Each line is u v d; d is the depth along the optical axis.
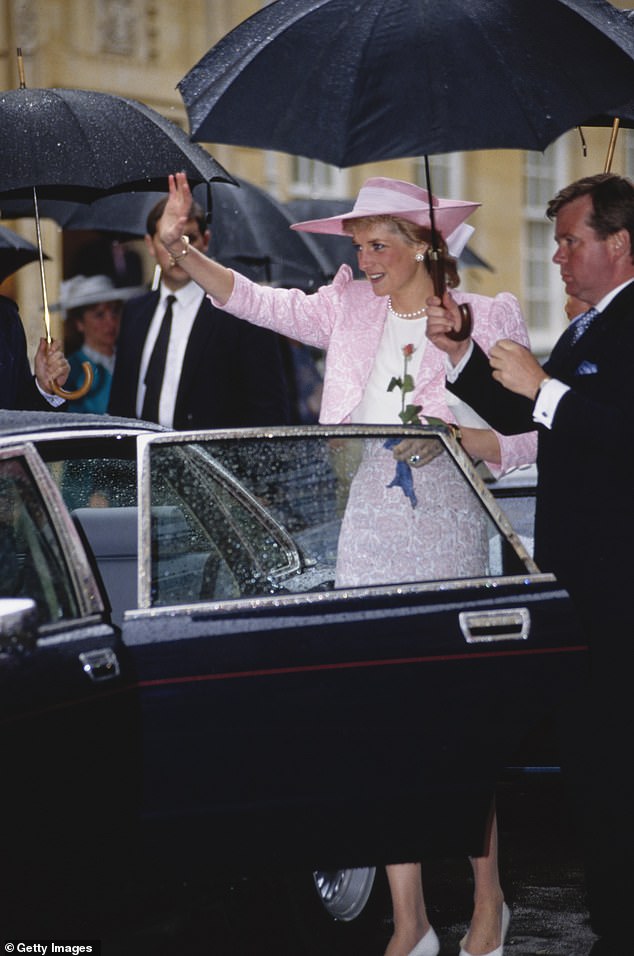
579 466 14.91
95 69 55.12
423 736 13.70
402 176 64.62
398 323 15.84
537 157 70.00
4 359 20.30
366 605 13.82
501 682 13.88
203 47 58.19
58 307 41.56
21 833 12.46
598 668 14.85
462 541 14.52
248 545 14.21
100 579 15.28
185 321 23.95
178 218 15.99
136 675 13.12
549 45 14.20
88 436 14.44
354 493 14.58
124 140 19.17
